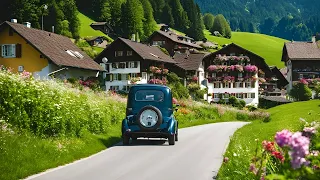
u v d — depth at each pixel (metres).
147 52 85.56
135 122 17.78
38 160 11.93
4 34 49.53
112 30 163.12
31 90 15.11
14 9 127.12
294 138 4.45
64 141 14.66
